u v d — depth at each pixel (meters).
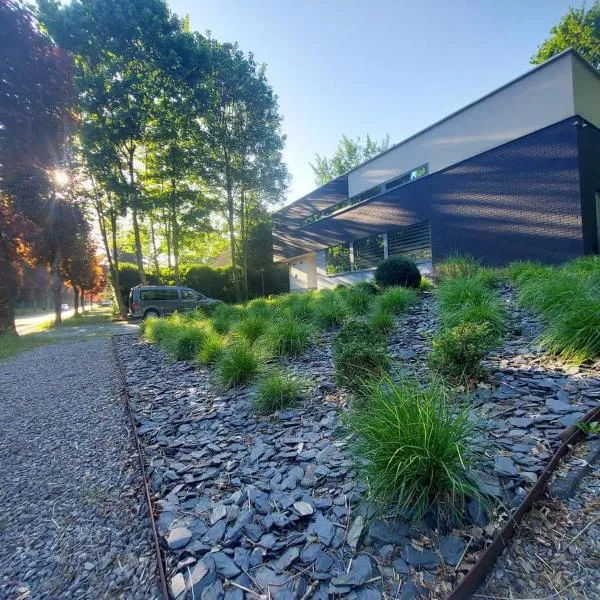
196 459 2.64
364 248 15.48
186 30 17.84
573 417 2.18
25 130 10.44
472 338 2.96
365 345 3.30
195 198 19.03
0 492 2.57
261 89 18.14
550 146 8.65
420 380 3.04
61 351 8.60
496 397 2.61
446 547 1.51
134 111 15.80
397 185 14.33
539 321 3.95
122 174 16.94
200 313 9.95
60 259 17.86
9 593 1.65
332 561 1.54
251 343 5.27
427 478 1.71
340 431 2.58
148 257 26.94
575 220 8.17
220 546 1.72
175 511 2.04
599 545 1.42
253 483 2.20
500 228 9.75
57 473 2.76
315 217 20.14
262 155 19.44
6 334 11.82
